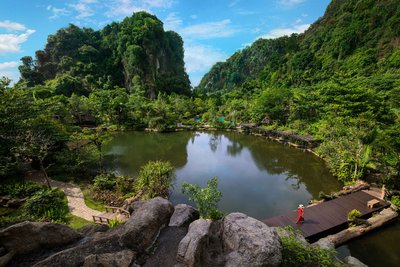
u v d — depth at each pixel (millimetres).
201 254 7141
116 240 7668
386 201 20828
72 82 87625
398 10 83000
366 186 23969
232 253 7094
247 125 59938
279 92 58906
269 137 52969
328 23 117062
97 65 117500
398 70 58219
